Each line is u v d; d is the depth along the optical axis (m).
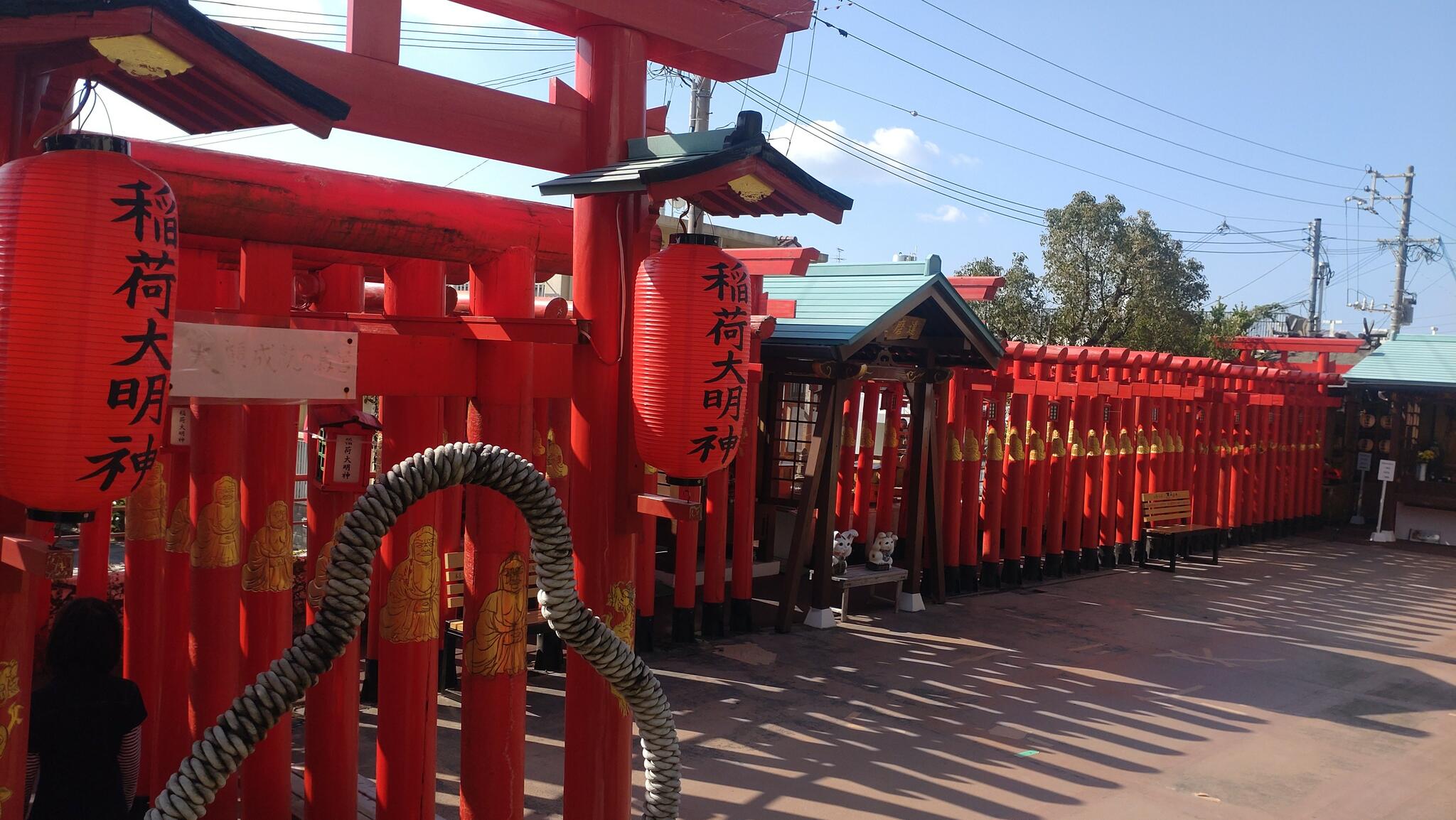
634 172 3.73
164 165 3.63
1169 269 22.59
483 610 4.27
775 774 6.64
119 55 2.60
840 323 10.40
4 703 2.72
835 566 10.91
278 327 3.63
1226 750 7.68
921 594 11.94
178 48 2.61
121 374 2.51
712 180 3.70
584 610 2.65
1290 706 8.90
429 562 4.54
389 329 4.28
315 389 3.73
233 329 3.51
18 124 2.81
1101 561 15.02
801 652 9.65
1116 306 23.02
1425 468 20.47
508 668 4.32
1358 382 19.98
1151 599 12.97
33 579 2.81
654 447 4.02
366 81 3.96
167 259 2.62
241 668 4.71
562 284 14.66
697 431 3.97
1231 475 17.69
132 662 5.76
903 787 6.57
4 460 2.48
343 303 6.01
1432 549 19.11
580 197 4.42
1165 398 15.59
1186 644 10.79
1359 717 8.70
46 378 2.43
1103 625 11.41
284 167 3.89
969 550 12.69
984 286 11.83
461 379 4.23
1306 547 18.48
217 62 2.70
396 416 4.61
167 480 5.49
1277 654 10.62
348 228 4.04
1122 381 14.61
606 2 4.35
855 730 7.59
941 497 12.03
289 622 4.77
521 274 4.43
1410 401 20.89
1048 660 9.86
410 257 4.30
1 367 2.44
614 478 4.48
